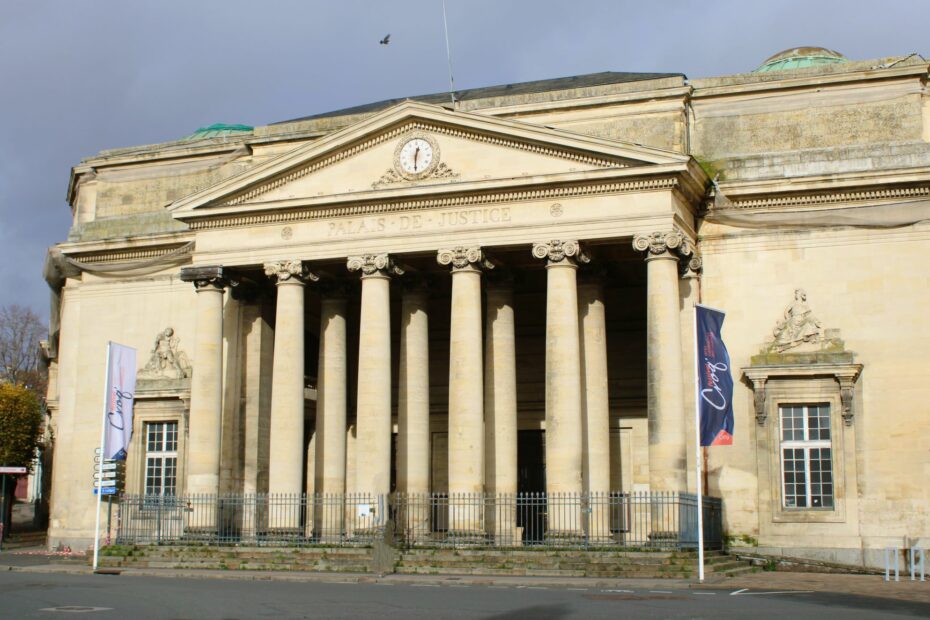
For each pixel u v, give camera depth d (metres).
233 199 38.53
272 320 41.59
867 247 36.47
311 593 24.36
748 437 36.59
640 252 34.44
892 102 37.69
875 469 35.25
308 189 37.81
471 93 46.31
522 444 43.16
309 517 39.31
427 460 38.19
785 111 38.56
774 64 42.84
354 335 44.69
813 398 36.16
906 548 34.53
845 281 36.53
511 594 24.25
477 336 35.50
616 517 39.72
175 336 44.34
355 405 44.22
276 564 32.88
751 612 20.08
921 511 34.66
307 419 45.75
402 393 38.59
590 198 34.84
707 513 34.47
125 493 41.41
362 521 35.44
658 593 24.70
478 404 35.19
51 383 59.69
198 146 45.94
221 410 38.75
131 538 37.47
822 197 36.81
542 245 34.97
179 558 34.44
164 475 43.59
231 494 37.69
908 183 35.75
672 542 31.97
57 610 20.25
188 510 37.00
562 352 34.25
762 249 37.31
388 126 36.97
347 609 20.56
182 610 20.31
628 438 41.03
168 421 43.94
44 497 59.66
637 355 41.47
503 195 35.53
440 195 35.94
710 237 37.81
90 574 32.16
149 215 45.91
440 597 23.33
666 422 33.03
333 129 42.97
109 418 35.06
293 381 37.19
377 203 36.75
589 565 30.06
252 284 41.00
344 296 40.06
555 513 33.47
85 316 46.03
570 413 33.88
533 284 42.31
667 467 32.81
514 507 36.19
